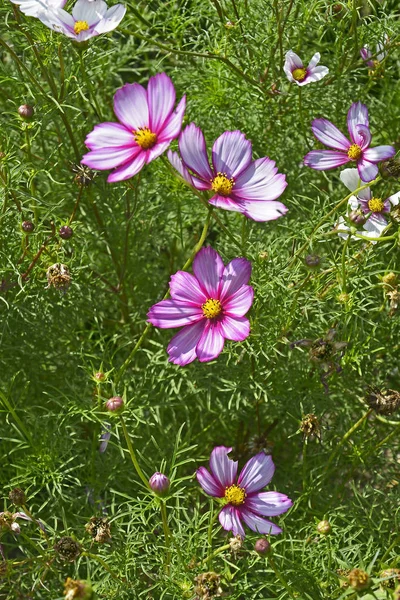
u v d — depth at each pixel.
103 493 1.03
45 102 1.01
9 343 1.02
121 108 0.84
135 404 1.00
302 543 0.95
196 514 0.91
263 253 0.96
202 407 1.05
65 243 1.01
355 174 0.94
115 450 1.01
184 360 0.85
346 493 1.04
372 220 0.94
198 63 1.14
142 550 0.94
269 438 1.07
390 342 1.03
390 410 0.89
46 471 0.95
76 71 1.02
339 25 1.06
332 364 0.85
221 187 0.85
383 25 1.06
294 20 1.06
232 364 0.98
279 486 1.02
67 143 1.07
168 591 0.88
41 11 0.89
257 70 1.08
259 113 1.09
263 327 0.94
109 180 0.83
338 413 1.02
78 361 1.04
